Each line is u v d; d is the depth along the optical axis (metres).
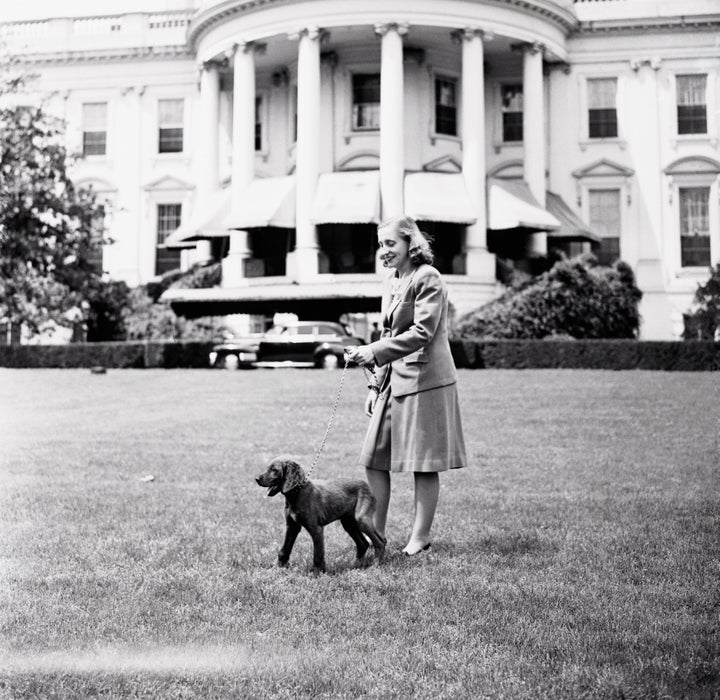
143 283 41.50
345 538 6.85
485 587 5.40
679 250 38.22
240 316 34.66
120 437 13.10
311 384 20.30
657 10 38.09
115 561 6.08
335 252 34.91
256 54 35.34
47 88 42.34
